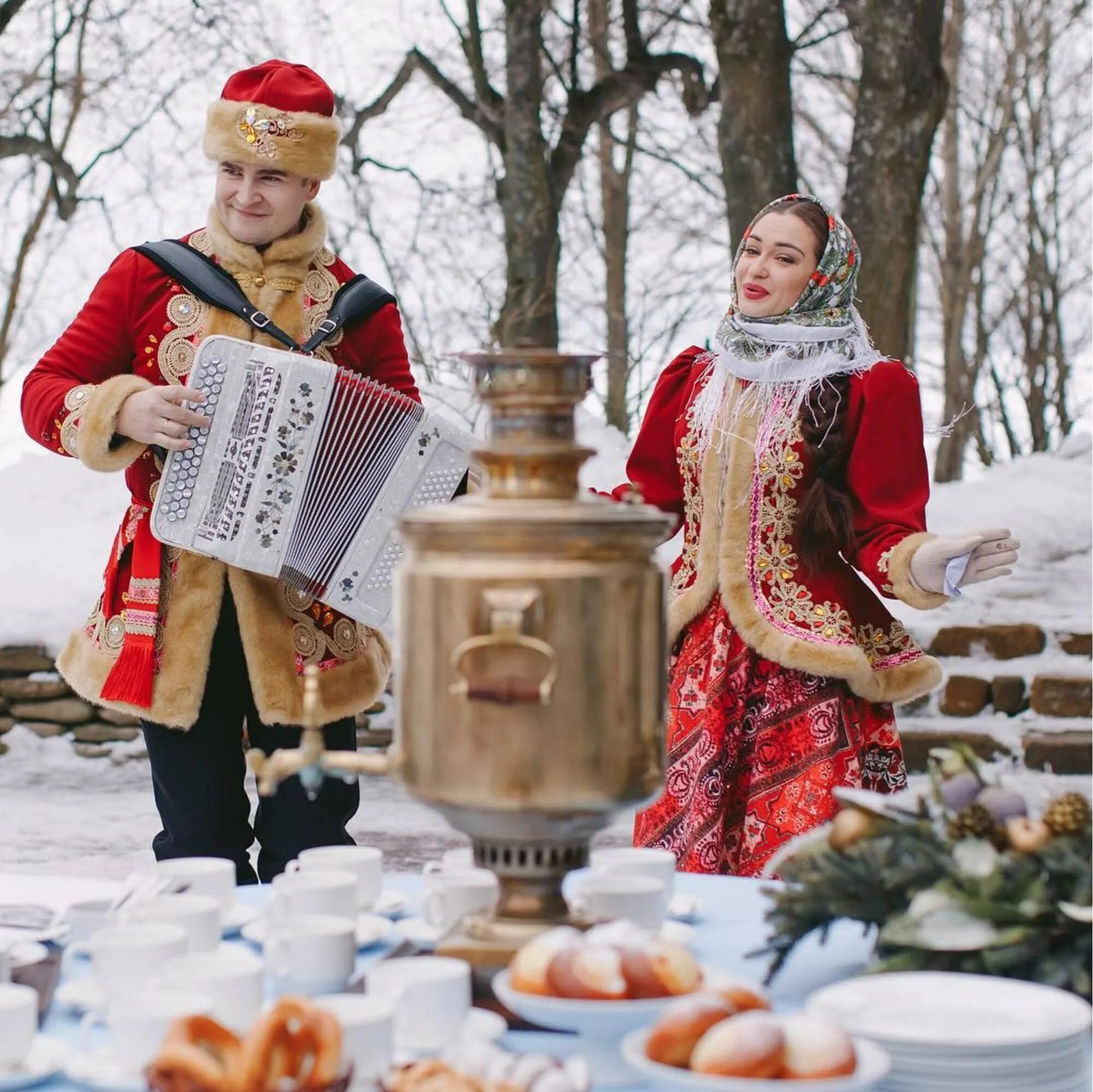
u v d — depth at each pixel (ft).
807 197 11.12
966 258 72.64
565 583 5.31
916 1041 4.85
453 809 5.46
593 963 4.96
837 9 42.52
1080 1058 5.05
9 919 6.55
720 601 10.75
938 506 31.63
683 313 57.06
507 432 5.64
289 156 11.12
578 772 5.34
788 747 10.53
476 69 46.70
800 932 5.75
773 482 10.64
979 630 25.75
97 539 29.09
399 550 10.79
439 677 5.39
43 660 25.73
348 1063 4.59
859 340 10.95
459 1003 5.19
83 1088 4.85
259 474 10.55
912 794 5.89
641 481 11.37
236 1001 5.22
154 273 11.24
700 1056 4.53
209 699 11.26
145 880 6.61
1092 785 22.54
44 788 24.35
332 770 5.71
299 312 11.39
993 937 5.42
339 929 5.78
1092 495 32.32
